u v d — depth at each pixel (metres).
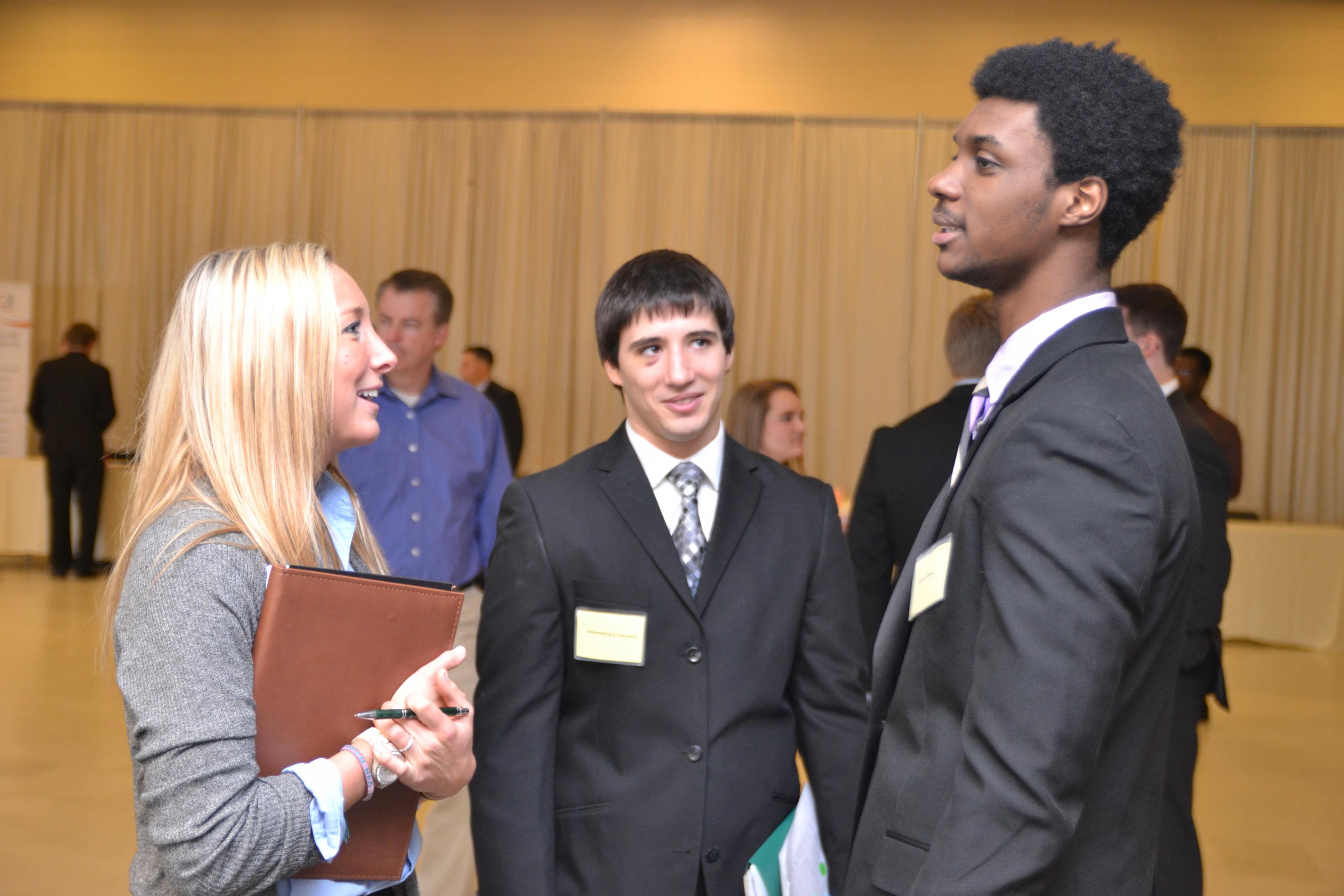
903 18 9.52
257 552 1.05
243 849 0.94
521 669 1.47
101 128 10.05
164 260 10.06
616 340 1.56
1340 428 9.16
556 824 1.48
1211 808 3.84
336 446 1.19
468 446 2.94
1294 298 9.20
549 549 1.49
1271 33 9.16
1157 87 1.00
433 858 2.65
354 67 9.97
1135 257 9.38
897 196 9.55
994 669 0.90
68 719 4.38
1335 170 9.11
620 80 9.80
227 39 10.02
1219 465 2.43
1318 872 3.29
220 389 1.09
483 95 9.90
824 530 1.61
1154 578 0.91
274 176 10.00
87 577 7.50
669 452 1.56
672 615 1.48
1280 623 6.79
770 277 9.69
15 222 10.10
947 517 1.05
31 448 9.34
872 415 9.64
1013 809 0.86
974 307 2.47
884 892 0.99
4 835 3.23
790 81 9.66
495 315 9.94
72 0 10.09
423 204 9.94
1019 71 1.01
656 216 9.76
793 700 1.59
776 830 1.47
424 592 1.11
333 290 1.15
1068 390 0.94
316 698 1.05
